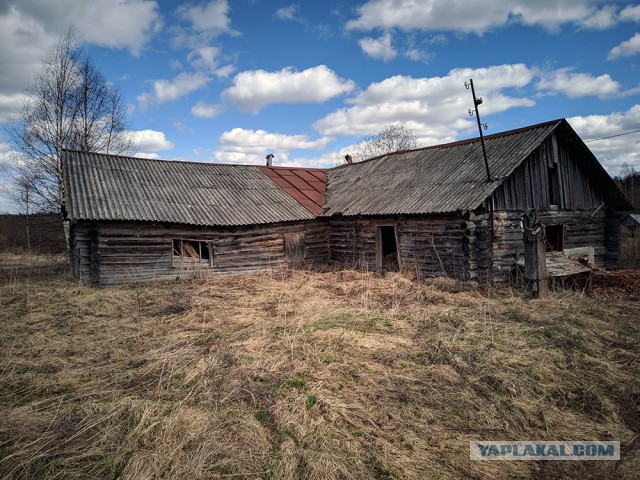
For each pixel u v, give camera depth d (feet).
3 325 26.45
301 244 55.72
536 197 44.78
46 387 17.70
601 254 52.03
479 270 40.06
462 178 44.86
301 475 12.27
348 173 68.64
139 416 14.78
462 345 22.82
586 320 27.71
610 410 17.15
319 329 25.02
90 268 42.83
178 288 40.40
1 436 13.66
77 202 42.55
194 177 57.77
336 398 16.78
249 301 33.63
